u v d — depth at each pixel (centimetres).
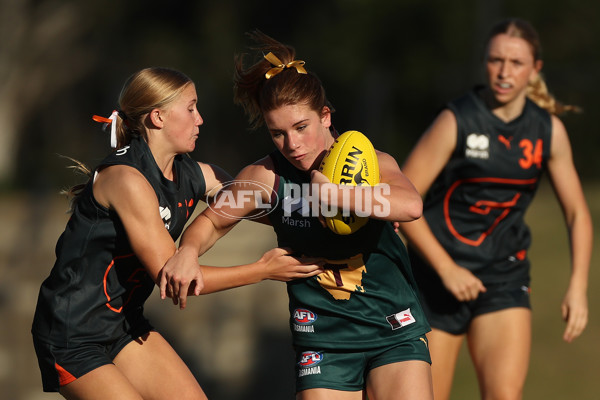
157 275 1301
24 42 11312
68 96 12600
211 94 12331
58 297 1348
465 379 3180
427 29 11381
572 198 1780
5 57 11206
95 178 1338
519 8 11056
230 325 3959
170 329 3922
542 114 1744
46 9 11506
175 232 1411
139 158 1353
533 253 5216
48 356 1352
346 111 11919
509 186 1742
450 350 1747
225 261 4294
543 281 4444
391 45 11525
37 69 11431
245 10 12538
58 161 11888
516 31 1692
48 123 12631
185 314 3984
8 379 3519
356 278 1356
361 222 1267
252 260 4338
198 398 1421
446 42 11231
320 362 1380
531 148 1731
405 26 11388
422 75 11288
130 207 1298
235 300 4100
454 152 1731
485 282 1741
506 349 1694
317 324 1382
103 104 12669
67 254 1345
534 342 3488
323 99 1270
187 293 1309
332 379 1364
